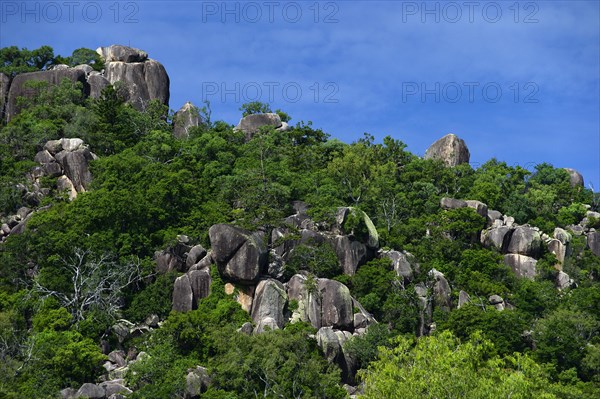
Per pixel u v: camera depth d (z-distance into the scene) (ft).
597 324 323.98
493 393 212.84
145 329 313.53
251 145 435.53
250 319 314.35
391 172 438.81
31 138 411.75
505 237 392.47
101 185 373.20
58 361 271.08
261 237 335.67
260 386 269.44
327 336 300.61
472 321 318.24
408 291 333.42
